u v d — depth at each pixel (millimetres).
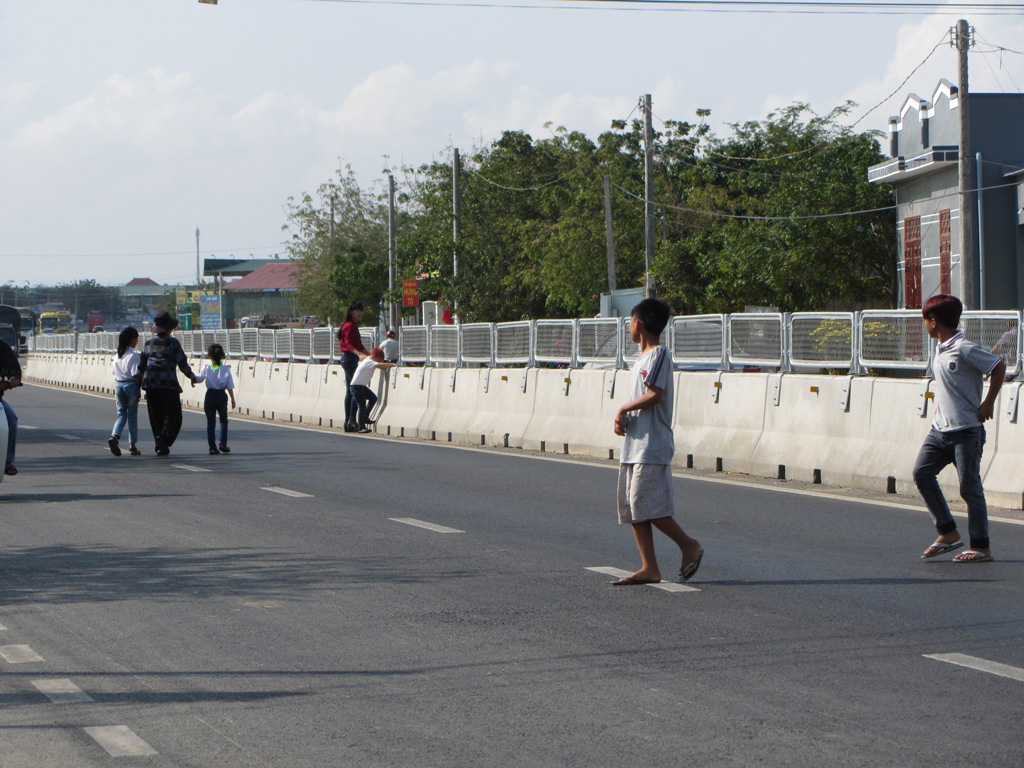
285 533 17688
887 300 65438
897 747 8273
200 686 9953
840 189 63938
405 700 9516
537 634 11570
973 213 54906
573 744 8438
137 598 13289
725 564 15086
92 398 60656
